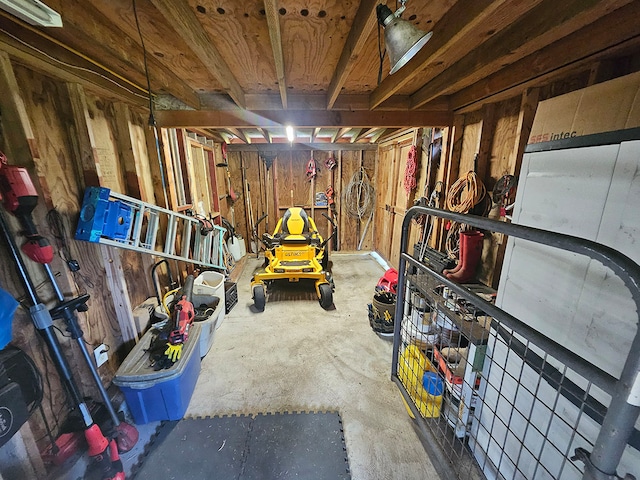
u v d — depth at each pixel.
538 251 1.06
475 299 1.00
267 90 2.30
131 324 1.87
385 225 4.74
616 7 0.99
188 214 2.89
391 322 2.47
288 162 5.02
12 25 1.11
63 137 1.49
